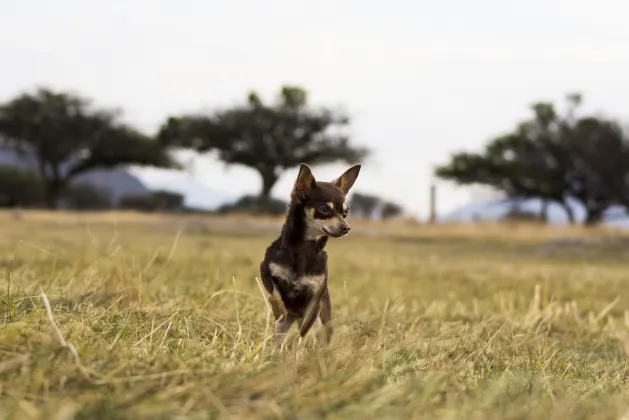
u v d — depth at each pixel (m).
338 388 3.97
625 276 18.34
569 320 9.61
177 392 3.75
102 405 3.51
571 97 68.75
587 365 6.76
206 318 6.67
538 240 34.06
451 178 67.56
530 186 67.50
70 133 69.88
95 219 39.12
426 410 3.78
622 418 3.79
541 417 3.81
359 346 5.79
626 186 67.69
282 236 6.63
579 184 69.69
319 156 71.88
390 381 4.53
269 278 6.57
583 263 24.72
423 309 9.89
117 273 8.62
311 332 6.31
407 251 28.30
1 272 9.27
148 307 6.85
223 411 3.46
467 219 45.31
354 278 14.23
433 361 5.68
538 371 5.93
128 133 72.56
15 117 69.06
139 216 44.06
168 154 74.69
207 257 15.80
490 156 67.88
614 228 38.72
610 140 66.38
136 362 4.46
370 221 45.88
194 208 69.44
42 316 5.65
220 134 69.81
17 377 3.95
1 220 36.88
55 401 3.54
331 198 6.59
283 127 69.69
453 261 22.09
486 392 4.29
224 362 4.82
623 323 10.23
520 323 8.74
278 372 4.16
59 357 4.37
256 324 7.13
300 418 3.48
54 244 16.48
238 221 39.84
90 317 5.97
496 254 28.81
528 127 69.31
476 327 7.60
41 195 83.94
